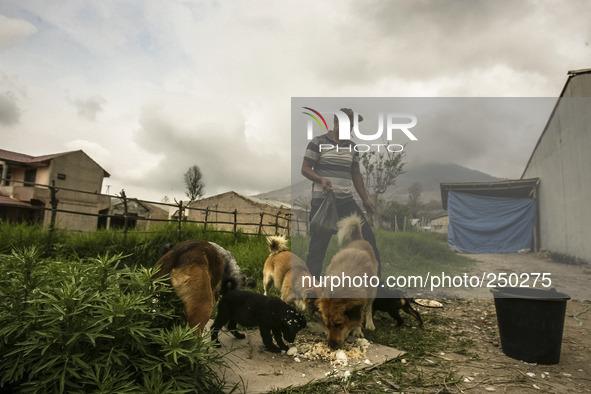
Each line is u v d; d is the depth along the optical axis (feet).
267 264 19.21
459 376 11.10
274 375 10.38
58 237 25.14
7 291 7.88
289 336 12.08
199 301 9.31
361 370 11.13
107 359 7.11
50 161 81.35
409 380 10.69
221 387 9.12
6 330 7.14
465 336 15.48
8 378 7.08
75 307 7.37
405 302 15.92
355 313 12.33
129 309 7.70
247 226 72.23
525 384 10.69
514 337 12.88
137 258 25.27
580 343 14.98
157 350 8.24
